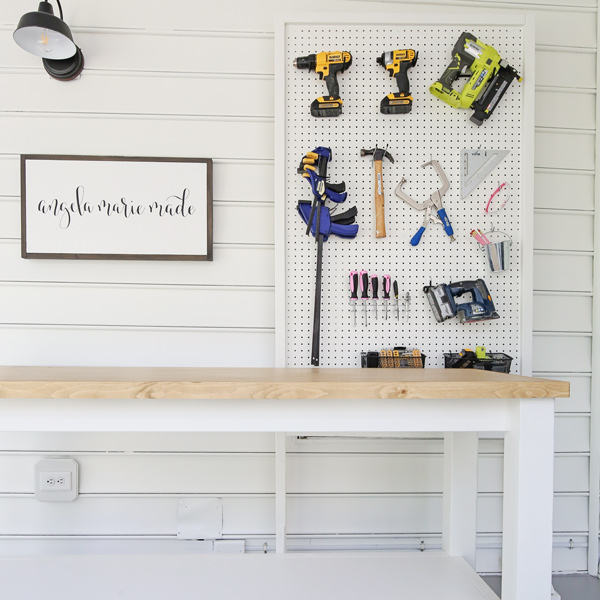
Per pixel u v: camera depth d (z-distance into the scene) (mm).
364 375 1074
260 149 1543
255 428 917
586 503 1603
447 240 1472
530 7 1574
